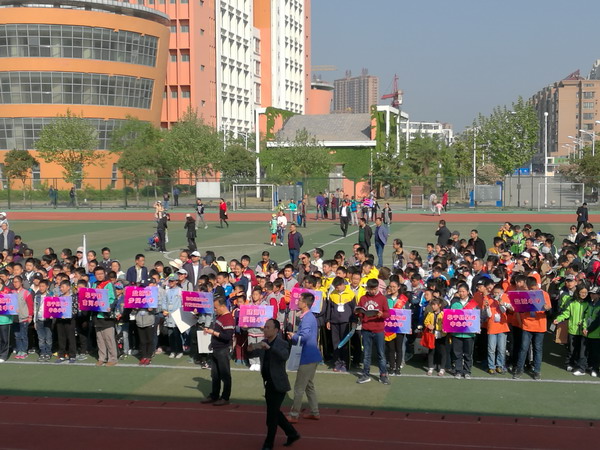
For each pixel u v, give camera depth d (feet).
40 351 52.49
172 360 51.98
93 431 35.42
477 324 45.34
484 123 261.44
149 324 50.31
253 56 411.13
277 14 427.33
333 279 49.75
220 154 251.39
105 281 51.13
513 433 34.88
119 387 45.29
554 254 73.56
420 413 38.99
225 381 40.73
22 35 287.07
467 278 54.39
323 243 126.21
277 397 32.60
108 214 195.62
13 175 273.33
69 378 47.52
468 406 40.52
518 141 248.11
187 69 341.62
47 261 63.98
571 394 42.65
